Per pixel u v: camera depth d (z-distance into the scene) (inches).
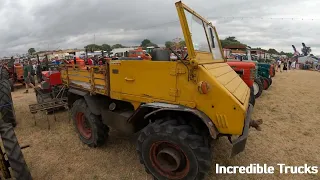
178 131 99.1
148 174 122.6
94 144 147.5
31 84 403.9
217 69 119.6
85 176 121.7
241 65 265.6
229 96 93.4
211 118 98.3
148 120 128.3
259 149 152.0
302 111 240.8
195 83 99.3
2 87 185.9
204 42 129.9
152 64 110.1
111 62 128.4
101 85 137.7
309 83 480.7
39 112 234.5
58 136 172.6
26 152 147.7
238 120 93.1
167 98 107.9
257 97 310.3
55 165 132.3
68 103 180.7
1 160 105.0
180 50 107.5
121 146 153.9
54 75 230.7
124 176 121.3
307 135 175.3
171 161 107.2
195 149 96.3
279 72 890.7
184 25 102.3
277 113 233.9
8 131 103.9
